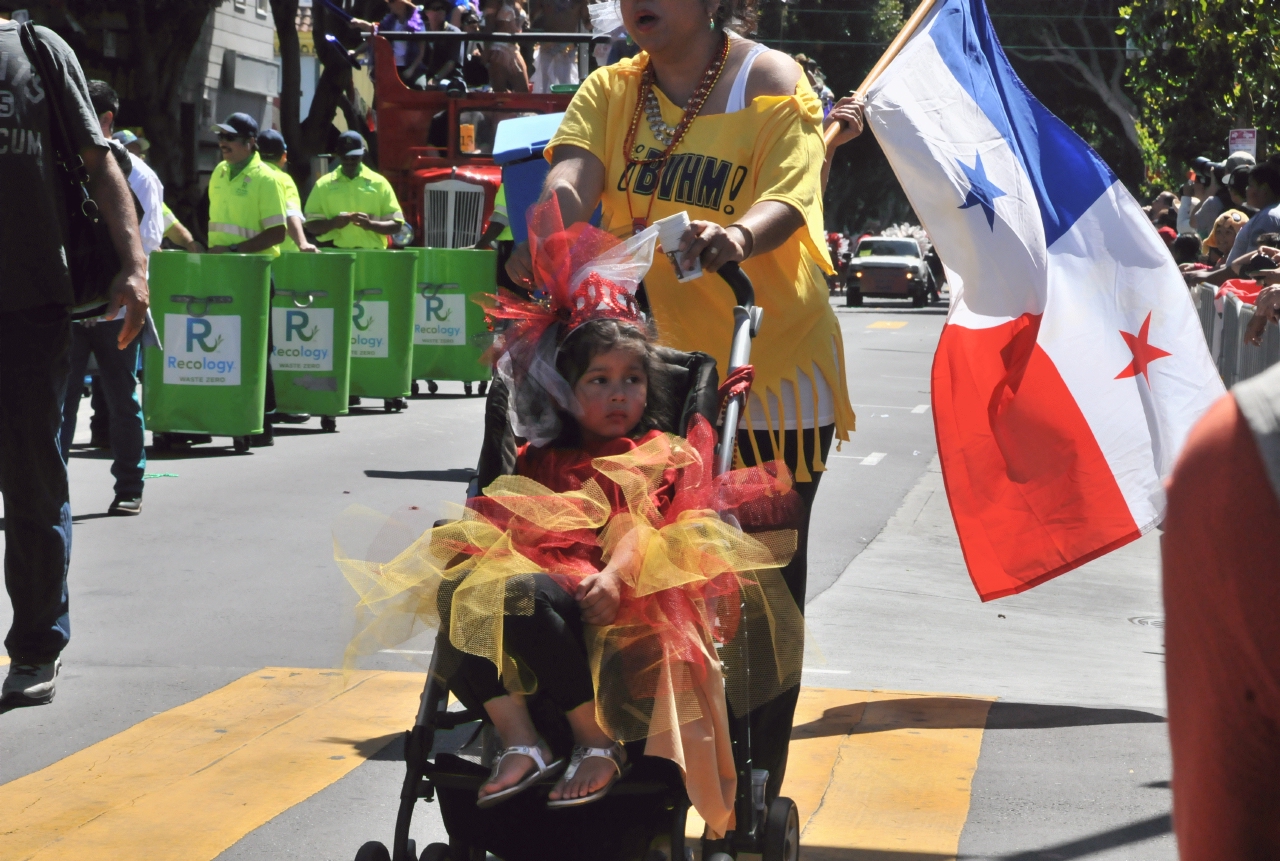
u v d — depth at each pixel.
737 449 4.68
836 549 10.08
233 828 4.77
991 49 6.70
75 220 5.97
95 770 5.33
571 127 4.75
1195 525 1.37
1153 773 5.44
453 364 18.38
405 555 3.60
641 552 3.47
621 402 3.79
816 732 5.95
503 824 3.56
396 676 6.66
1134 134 55.28
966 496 6.39
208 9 29.67
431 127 21.03
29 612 6.12
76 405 10.12
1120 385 6.48
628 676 3.50
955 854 4.64
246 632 7.35
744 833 3.84
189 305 13.41
